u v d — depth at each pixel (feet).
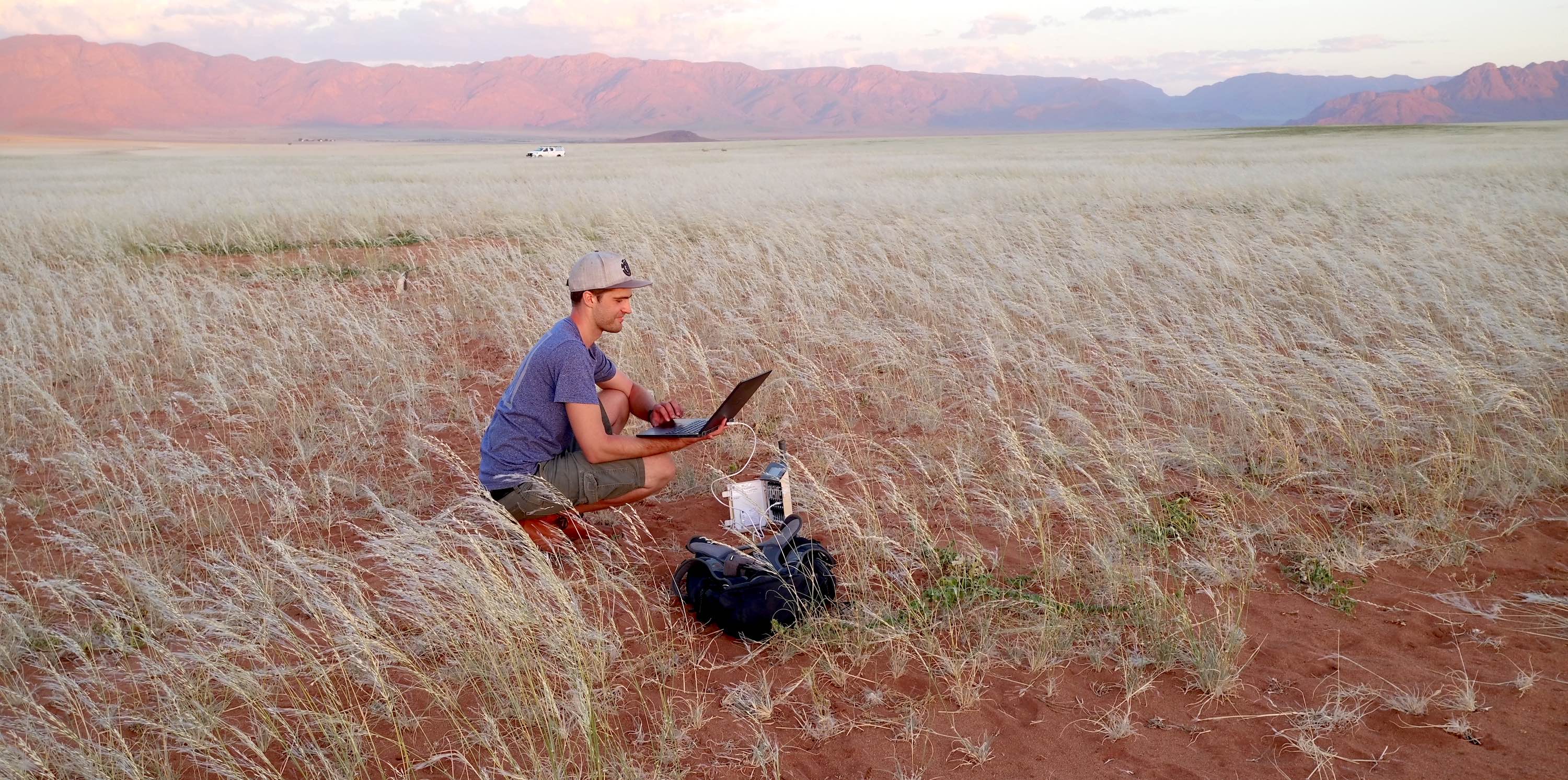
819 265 35.99
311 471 19.15
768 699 10.62
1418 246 33.50
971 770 9.36
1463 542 13.56
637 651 11.98
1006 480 16.88
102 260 43.68
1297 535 14.34
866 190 74.54
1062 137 381.19
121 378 25.59
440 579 11.76
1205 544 13.98
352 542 15.49
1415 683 10.48
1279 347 24.64
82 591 12.09
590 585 13.56
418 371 26.50
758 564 12.10
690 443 14.47
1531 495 15.24
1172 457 17.80
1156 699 10.46
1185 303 27.63
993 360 21.61
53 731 9.64
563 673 10.79
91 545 14.12
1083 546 14.29
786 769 9.53
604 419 15.85
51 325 28.78
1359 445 17.44
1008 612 12.37
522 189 87.30
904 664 11.29
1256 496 15.85
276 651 11.96
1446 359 20.16
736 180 95.50
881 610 12.34
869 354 25.58
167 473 17.99
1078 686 10.81
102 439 20.70
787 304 30.50
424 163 186.09
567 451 14.97
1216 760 9.35
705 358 24.07
